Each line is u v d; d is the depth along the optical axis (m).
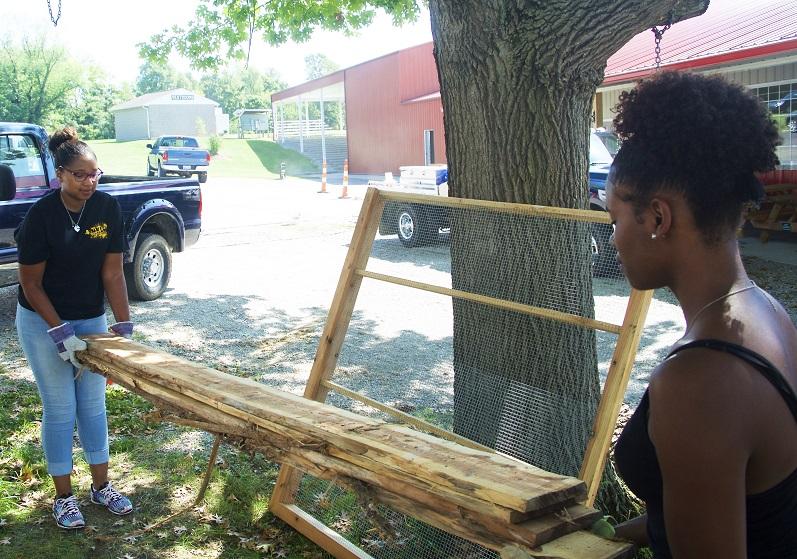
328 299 8.66
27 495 3.90
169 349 6.71
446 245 3.54
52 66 56.88
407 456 1.91
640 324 2.63
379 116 31.67
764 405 1.06
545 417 3.06
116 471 4.20
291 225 15.23
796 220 11.23
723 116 1.12
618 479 3.62
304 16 8.80
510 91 3.14
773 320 1.17
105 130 73.44
